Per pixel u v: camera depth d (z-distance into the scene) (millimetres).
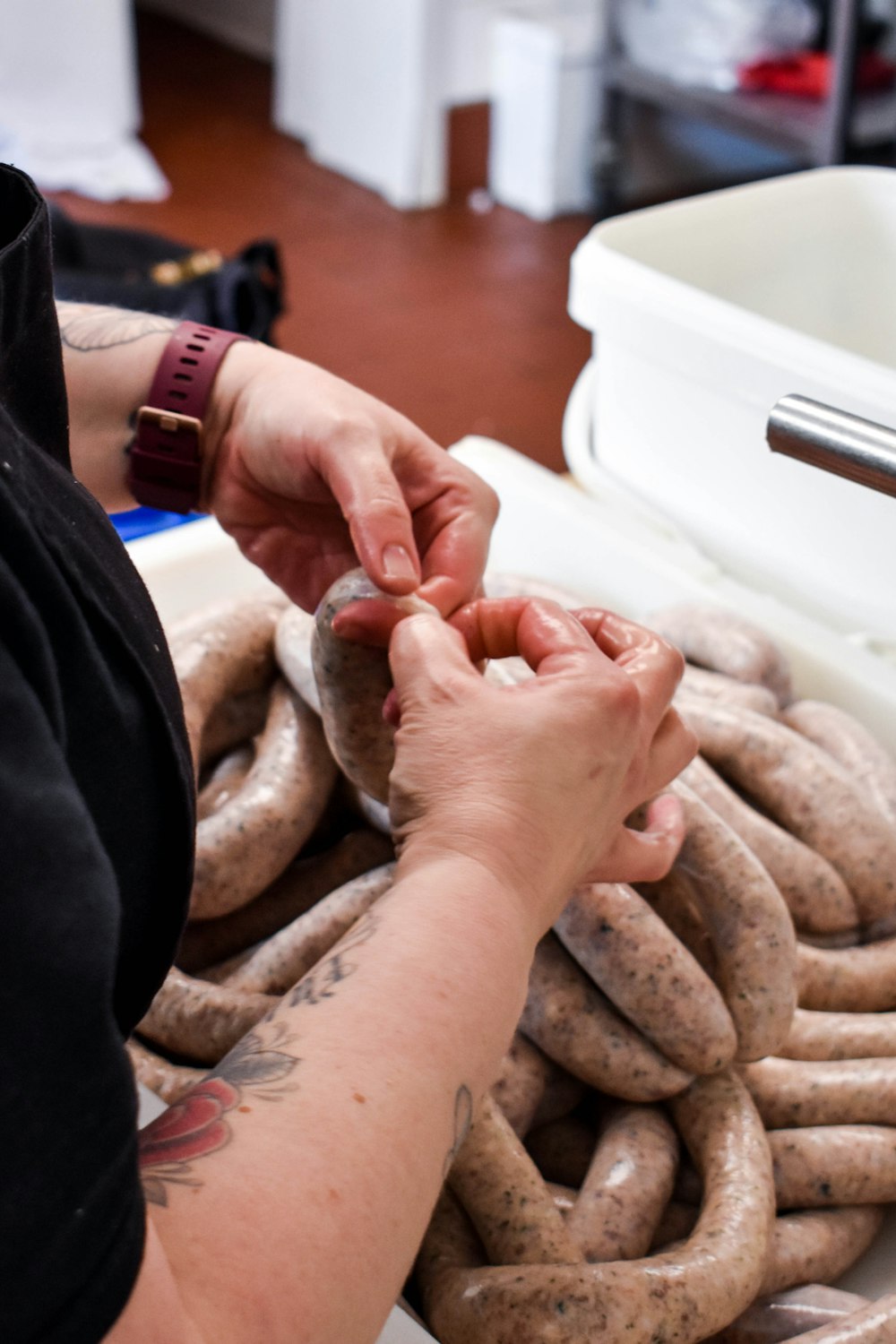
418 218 3682
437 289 3287
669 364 1066
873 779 881
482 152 3875
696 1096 719
